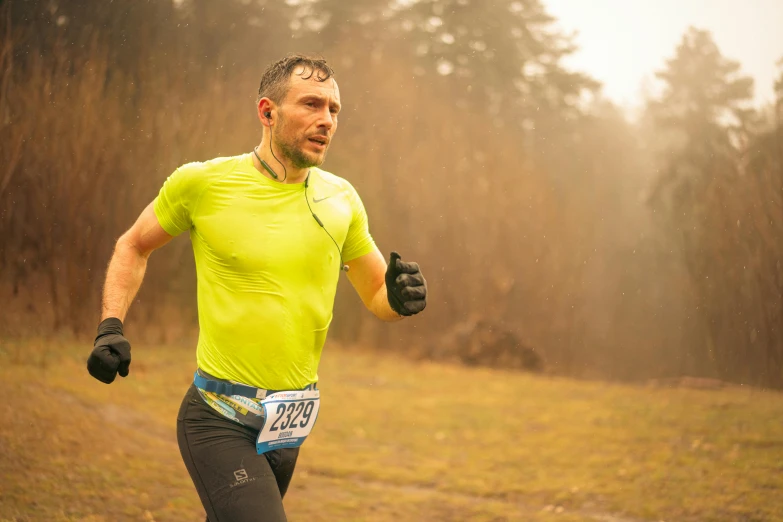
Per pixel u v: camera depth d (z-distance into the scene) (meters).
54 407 7.11
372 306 2.83
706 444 8.19
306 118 2.41
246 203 2.45
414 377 13.48
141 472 5.78
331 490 6.07
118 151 12.55
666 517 5.62
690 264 16.45
